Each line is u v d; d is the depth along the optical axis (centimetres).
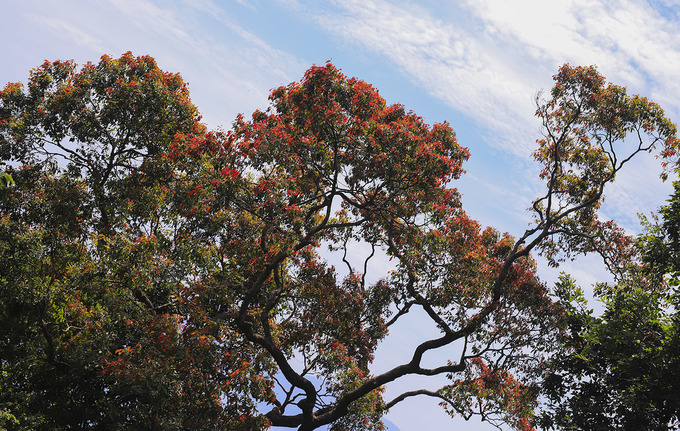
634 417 1437
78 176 2102
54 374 1727
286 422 1850
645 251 1627
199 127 2164
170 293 1841
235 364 1625
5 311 1788
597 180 2281
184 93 2233
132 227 2067
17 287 1767
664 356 1420
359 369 1995
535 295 1872
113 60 2153
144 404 1530
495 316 1923
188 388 1520
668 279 1584
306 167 1781
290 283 2016
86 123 2059
